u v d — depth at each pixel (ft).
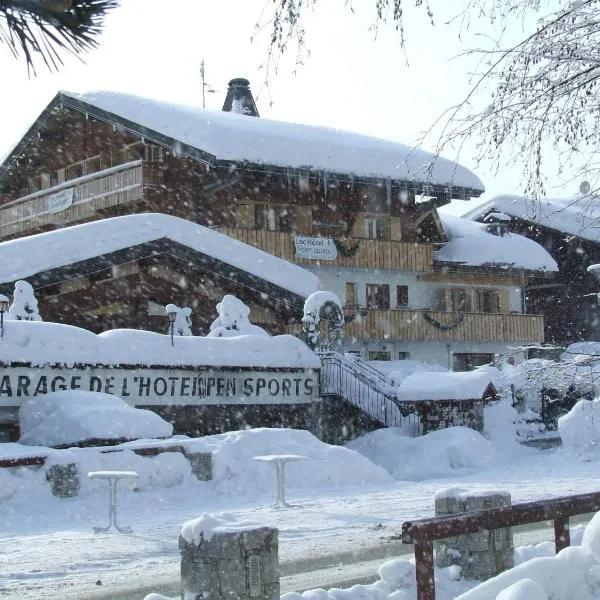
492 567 26.12
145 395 79.10
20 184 147.33
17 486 51.19
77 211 127.85
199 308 100.53
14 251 86.12
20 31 10.79
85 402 68.69
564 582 21.29
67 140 136.05
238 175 116.37
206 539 22.08
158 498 53.98
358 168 124.88
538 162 29.04
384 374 106.52
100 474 41.96
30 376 72.43
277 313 106.11
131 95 125.08
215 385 83.61
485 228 149.59
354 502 51.26
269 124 129.49
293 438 63.98
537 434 98.12
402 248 131.13
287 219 124.98
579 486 57.93
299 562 32.24
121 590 27.99
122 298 95.45
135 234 92.63
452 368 134.51
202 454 58.08
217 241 98.94
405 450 84.43
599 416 85.10
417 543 19.85
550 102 28.09
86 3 10.94
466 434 82.94
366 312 124.88
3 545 37.60
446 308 138.51
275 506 49.67
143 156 124.16
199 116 120.88
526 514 21.91
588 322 150.10
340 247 125.18
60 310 93.30
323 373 95.14
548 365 45.83
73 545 37.35
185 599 22.41
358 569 30.81
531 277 146.72
